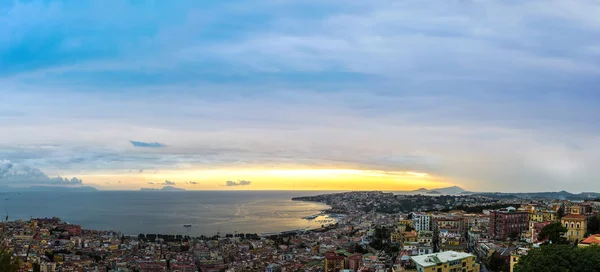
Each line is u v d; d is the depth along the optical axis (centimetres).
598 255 12706
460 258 18650
